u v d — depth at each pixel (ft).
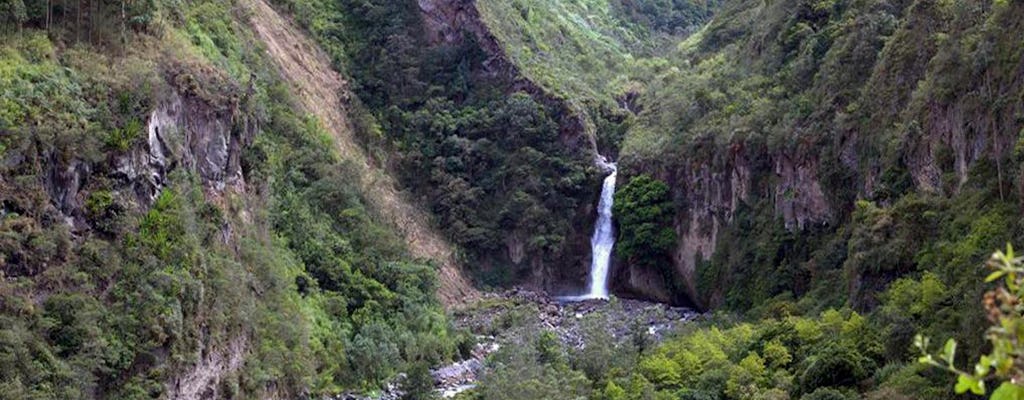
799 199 231.71
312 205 230.48
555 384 175.01
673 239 276.62
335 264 214.90
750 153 252.01
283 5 303.27
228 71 204.64
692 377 169.89
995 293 37.83
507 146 307.99
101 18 162.91
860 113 214.69
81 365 126.11
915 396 126.52
